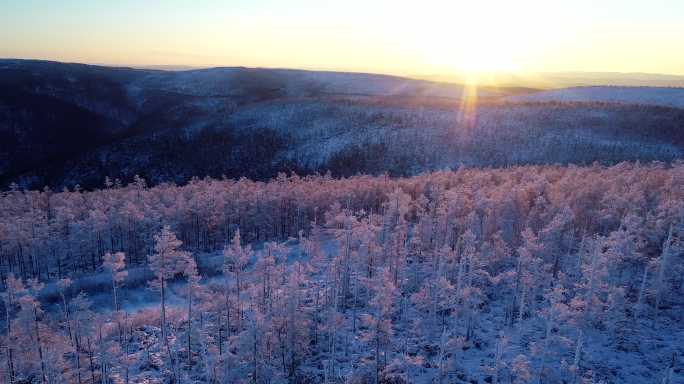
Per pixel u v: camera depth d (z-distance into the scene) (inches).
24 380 1052.5
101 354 1005.2
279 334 1043.3
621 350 1079.0
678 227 1258.6
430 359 1090.7
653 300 1280.8
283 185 2733.8
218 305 1160.2
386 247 1450.5
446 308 1227.9
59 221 2080.5
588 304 1032.2
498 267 1491.1
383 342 992.9
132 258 2166.6
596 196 1796.3
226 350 985.5
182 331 1284.4
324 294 1445.6
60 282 1267.2
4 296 1122.0
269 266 1215.6
